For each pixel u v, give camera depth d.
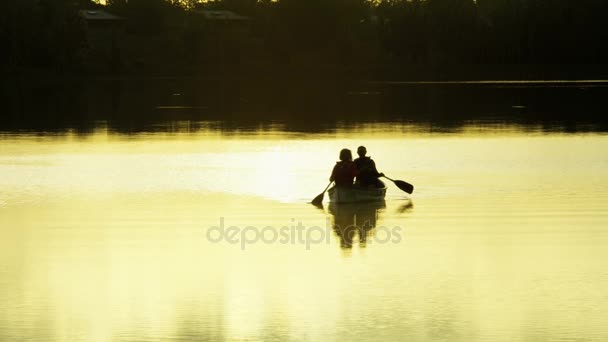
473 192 52.59
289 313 30.28
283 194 52.59
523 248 38.72
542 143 77.00
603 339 27.69
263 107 129.00
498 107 122.94
